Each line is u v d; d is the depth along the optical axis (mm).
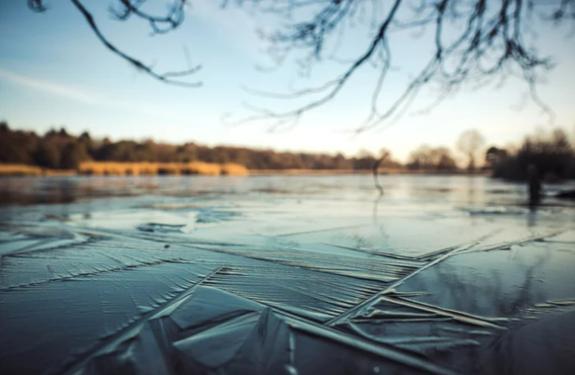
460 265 4352
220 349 2285
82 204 12602
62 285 3584
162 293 3348
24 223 8055
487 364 2096
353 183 32469
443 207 11445
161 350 2279
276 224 7781
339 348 2297
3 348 2299
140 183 30516
